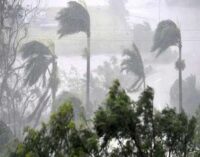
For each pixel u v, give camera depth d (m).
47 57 56.56
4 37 63.66
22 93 60.22
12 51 62.28
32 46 56.12
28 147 13.25
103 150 13.17
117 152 13.27
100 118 12.75
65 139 13.15
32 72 56.03
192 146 14.73
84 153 12.41
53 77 56.09
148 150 13.41
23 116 58.28
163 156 13.37
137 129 13.39
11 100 58.19
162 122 13.76
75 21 60.88
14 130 50.41
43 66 56.03
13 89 59.28
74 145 12.67
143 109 13.55
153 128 13.70
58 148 13.15
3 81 58.44
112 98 13.02
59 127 13.05
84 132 13.02
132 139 13.37
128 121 12.92
